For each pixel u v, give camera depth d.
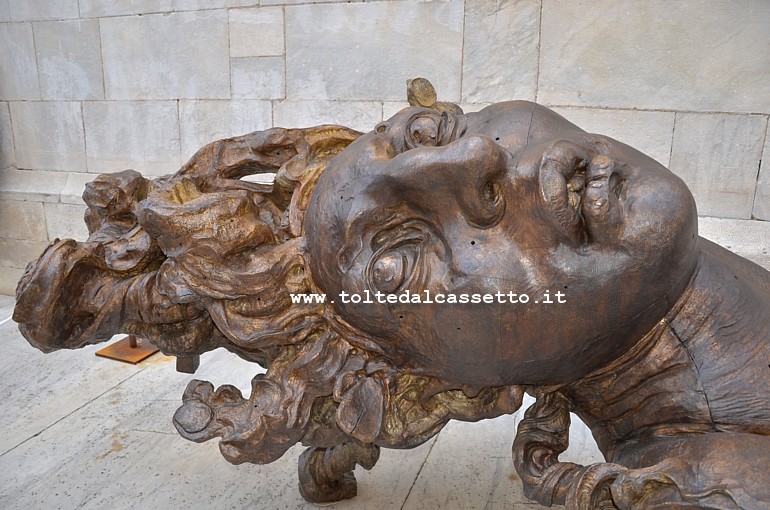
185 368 1.60
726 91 2.36
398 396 1.19
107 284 1.33
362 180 1.09
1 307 3.34
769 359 1.06
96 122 3.29
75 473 1.85
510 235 1.02
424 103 1.36
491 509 1.70
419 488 1.80
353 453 1.64
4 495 1.73
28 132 3.45
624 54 2.45
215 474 1.87
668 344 1.10
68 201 3.36
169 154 3.21
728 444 0.94
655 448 1.04
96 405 2.25
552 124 1.15
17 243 3.55
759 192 2.40
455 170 0.99
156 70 3.11
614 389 1.14
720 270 1.14
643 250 0.97
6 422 2.13
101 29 3.14
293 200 1.34
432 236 1.09
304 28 2.83
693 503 0.90
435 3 2.63
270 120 2.99
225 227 1.17
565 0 2.47
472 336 1.04
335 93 2.87
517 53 2.58
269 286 1.18
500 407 1.17
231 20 2.92
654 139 2.49
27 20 3.26
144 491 1.78
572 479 1.07
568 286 0.99
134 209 1.48
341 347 1.20
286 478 1.86
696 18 2.34
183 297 1.21
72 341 1.32
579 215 0.99
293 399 1.18
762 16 2.26
